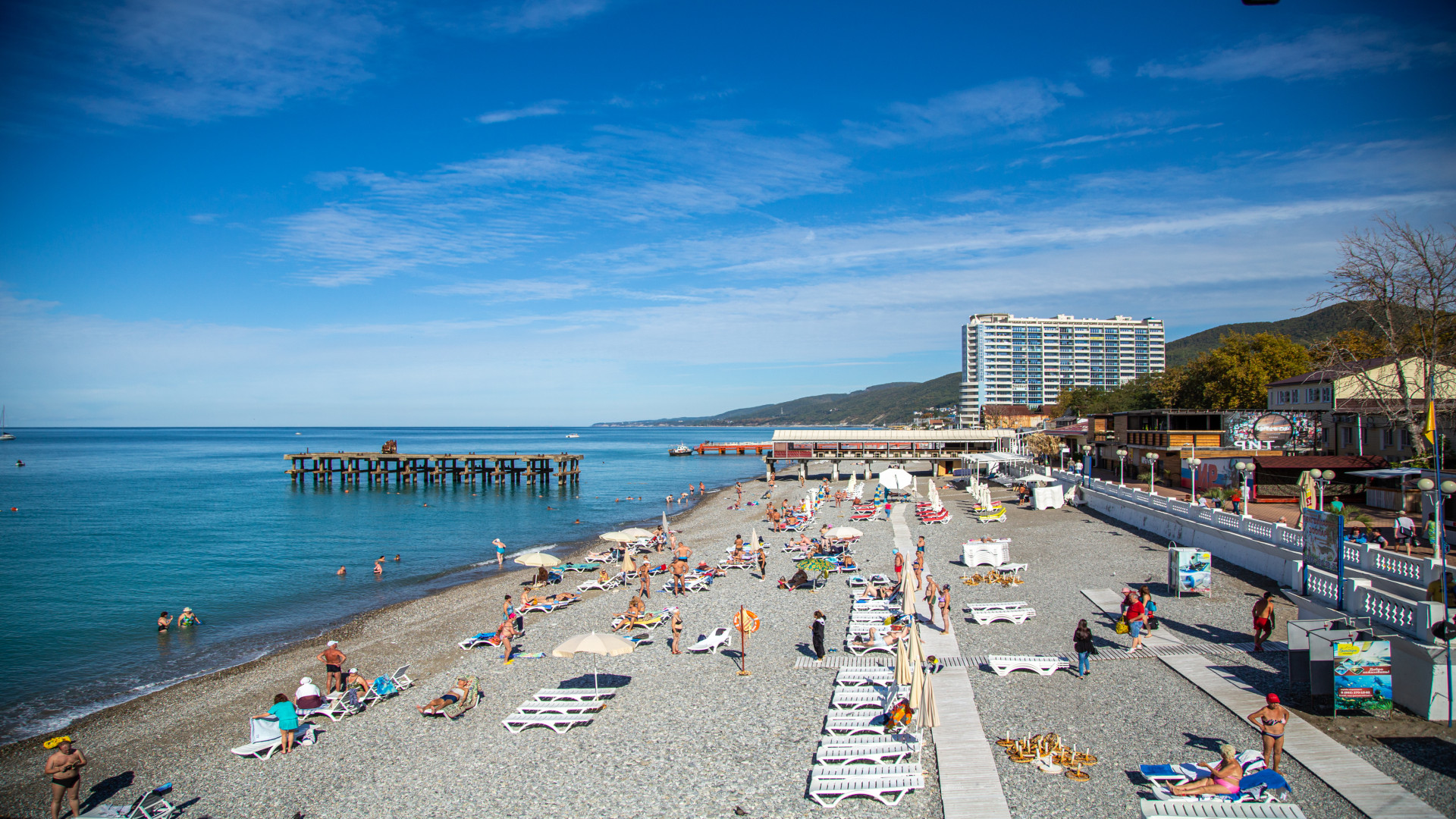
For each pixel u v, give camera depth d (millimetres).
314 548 50094
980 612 23688
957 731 15797
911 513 51594
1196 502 37250
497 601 33594
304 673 24594
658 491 90938
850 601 28219
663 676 20844
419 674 23156
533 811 14008
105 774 17453
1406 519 26000
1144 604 21359
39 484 98562
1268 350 73188
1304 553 20234
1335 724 14734
